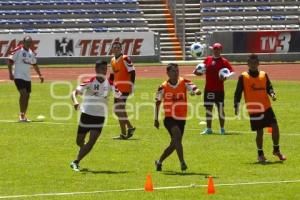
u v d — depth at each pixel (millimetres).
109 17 142000
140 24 142500
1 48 128250
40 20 138500
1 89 91438
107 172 38875
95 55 131500
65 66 127188
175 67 38375
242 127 58031
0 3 138125
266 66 127188
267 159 43062
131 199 32031
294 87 91938
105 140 50812
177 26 142500
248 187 34719
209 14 145000
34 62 61625
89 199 32062
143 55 133875
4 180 36531
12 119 62781
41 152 45344
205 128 57125
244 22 145250
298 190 34062
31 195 32906
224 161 42375
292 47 136750
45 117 64250
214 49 53938
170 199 32062
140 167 40406
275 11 146875
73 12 140500
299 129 55812
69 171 39094
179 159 38938
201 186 34969
